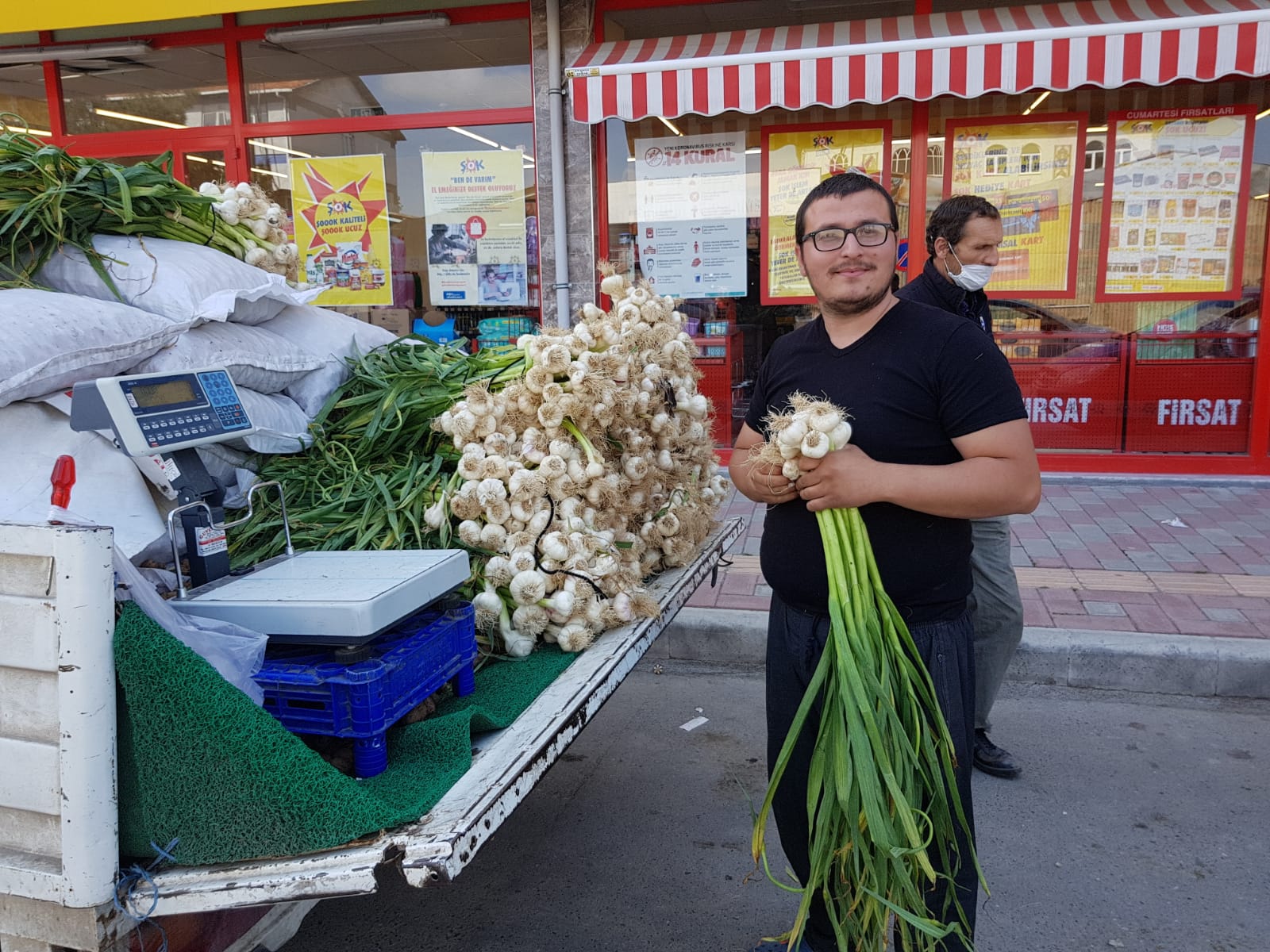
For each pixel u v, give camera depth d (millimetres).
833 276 1923
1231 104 6445
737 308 7332
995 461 1852
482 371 2898
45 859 1407
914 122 6801
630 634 2389
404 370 3045
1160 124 6539
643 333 2855
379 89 7426
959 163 6816
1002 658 3197
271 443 2645
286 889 1352
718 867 2932
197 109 7664
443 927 2686
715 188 7172
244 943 1669
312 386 2955
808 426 1809
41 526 1336
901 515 1960
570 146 7102
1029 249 6867
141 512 2078
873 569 1919
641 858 2990
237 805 1396
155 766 1407
